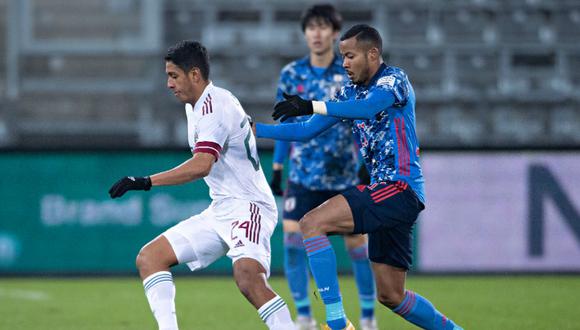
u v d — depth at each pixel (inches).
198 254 588.1
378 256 618.2
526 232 1423.5
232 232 577.9
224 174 584.7
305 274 877.8
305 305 874.8
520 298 1142.3
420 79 2177.7
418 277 1413.6
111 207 1414.9
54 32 2333.9
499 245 1422.2
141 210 1409.9
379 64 616.4
